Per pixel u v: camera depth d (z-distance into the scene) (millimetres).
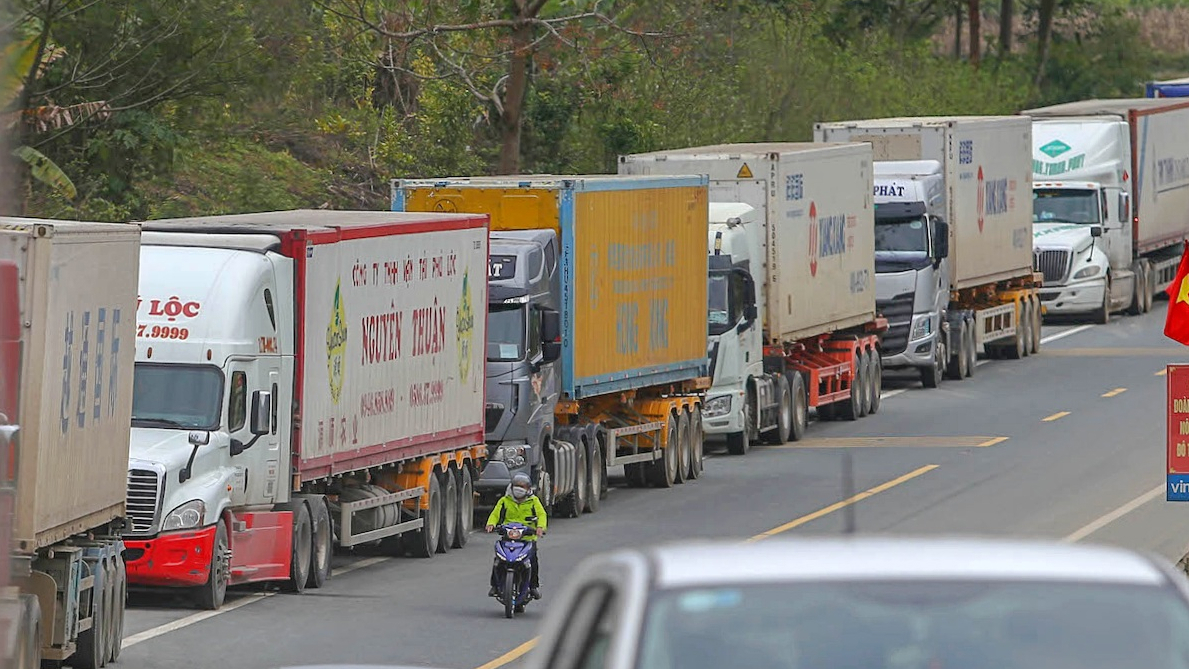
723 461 104250
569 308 86688
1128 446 102938
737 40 158875
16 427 43656
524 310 83188
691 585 18406
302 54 99938
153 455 61188
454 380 78625
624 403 93812
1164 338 159625
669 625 18031
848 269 119750
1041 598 18266
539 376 83625
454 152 134875
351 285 70250
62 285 48531
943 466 97750
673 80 148500
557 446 85000
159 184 107250
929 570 18578
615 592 18922
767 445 110625
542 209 86688
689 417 98000
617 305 90812
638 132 145750
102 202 96000
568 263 86688
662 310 95188
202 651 54531
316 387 67812
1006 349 149125
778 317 109562
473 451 80875
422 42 124250
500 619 60844
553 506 87000
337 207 126562
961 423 115625
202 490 61438
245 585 67875
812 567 18656
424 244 75812
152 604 63469
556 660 20250
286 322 66625
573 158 146875
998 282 147625
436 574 71375
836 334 122062
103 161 97375
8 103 75375
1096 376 136750
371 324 71812
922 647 17781
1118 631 17969
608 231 89812
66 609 49281
